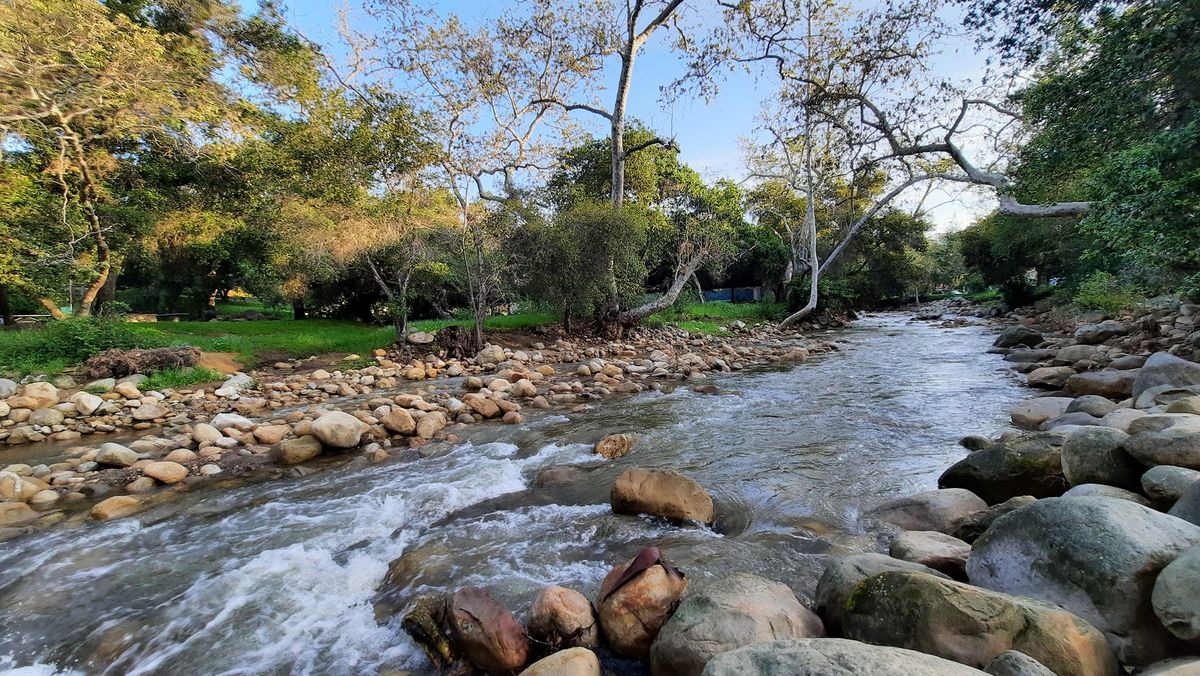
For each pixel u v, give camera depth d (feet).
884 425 26.50
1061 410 24.31
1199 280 28.19
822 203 106.32
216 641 11.82
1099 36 31.58
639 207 73.36
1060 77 35.27
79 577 14.62
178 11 47.34
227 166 54.75
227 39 50.01
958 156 50.39
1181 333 37.45
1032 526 9.76
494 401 31.91
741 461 21.91
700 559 13.79
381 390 39.27
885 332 80.28
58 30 34.04
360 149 53.62
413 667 10.76
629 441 24.09
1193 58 26.89
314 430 24.72
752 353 57.62
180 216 61.21
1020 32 36.50
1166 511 11.12
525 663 10.17
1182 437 12.31
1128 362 32.14
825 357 53.67
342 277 69.92
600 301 65.05
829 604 10.43
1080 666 7.49
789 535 15.24
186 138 48.44
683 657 8.96
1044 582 9.18
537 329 66.39
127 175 54.24
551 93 70.59
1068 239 70.03
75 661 11.51
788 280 107.86
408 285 61.62
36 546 16.40
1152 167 25.09
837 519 16.24
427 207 57.21
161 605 13.26
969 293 164.45
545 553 14.80
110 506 18.83
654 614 10.31
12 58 32.35
